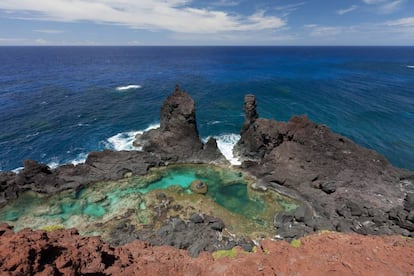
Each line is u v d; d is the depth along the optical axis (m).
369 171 41.16
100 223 33.97
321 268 19.05
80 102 84.75
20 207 36.97
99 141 57.09
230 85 112.56
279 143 48.12
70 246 18.64
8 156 49.94
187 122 50.66
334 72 151.00
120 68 177.50
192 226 32.72
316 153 44.25
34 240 15.95
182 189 41.31
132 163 45.97
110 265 19.42
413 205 33.38
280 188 41.31
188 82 121.00
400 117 70.44
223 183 43.19
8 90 98.31
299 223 34.19
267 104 82.62
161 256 23.69
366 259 19.88
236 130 64.00
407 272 18.38
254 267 19.75
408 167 47.59
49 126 64.06
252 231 33.12
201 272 20.41
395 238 24.33
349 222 33.47
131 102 86.44
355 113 73.56
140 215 35.50
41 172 41.25
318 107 79.00
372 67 176.25
